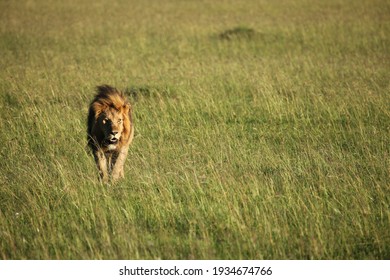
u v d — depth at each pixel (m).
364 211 10.07
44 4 49.19
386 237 9.42
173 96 19.03
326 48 28.02
